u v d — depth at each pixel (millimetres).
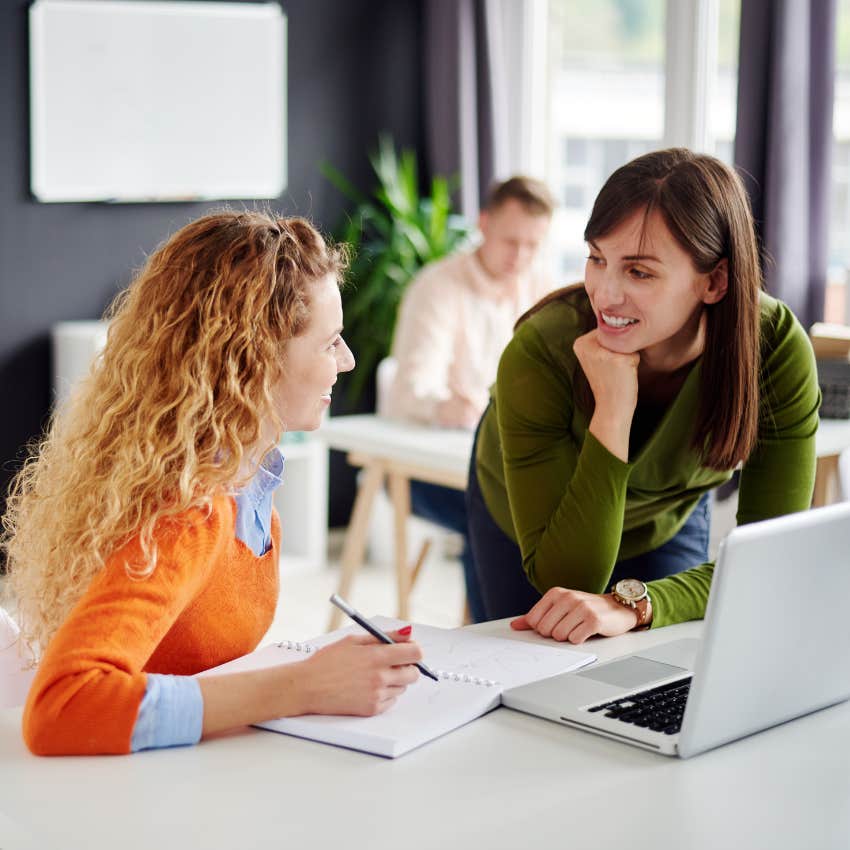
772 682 1286
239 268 1350
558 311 1804
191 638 1411
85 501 1337
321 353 1403
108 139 4457
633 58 4402
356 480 5125
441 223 4656
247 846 1047
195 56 4578
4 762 1217
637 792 1163
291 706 1273
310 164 4906
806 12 3436
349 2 4914
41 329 4418
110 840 1057
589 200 4664
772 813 1124
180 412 1307
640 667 1482
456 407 3424
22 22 4281
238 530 1434
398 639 1361
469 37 4734
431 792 1156
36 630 1452
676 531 2051
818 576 1275
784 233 3475
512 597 2143
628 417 1693
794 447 1820
